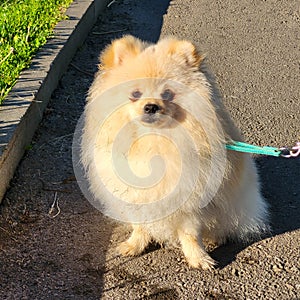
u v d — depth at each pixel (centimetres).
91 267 86
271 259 88
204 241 92
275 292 82
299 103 134
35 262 86
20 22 141
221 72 148
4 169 97
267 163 111
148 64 78
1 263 85
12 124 103
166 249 90
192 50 80
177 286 82
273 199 101
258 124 125
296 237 92
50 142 114
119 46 81
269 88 141
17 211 96
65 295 80
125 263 87
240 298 81
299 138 120
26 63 124
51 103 126
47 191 101
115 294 81
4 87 114
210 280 84
